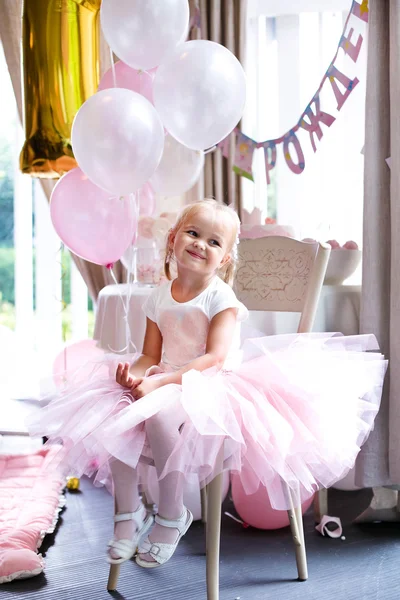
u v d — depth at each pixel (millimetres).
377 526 2160
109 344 2260
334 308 2264
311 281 1898
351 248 2432
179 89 1817
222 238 1718
